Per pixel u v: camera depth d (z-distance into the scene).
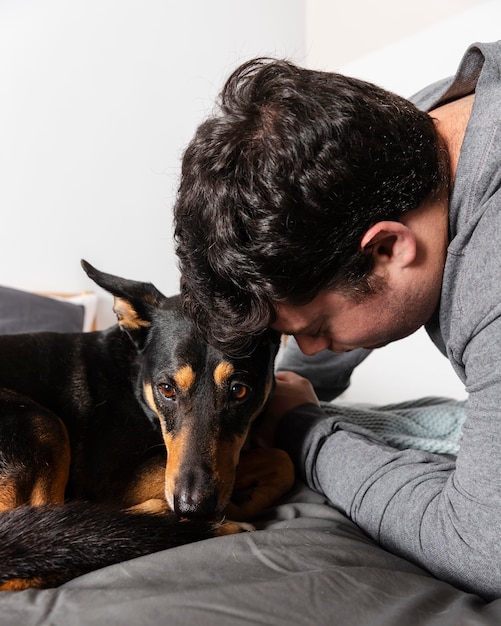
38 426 1.49
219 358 1.49
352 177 0.95
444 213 1.10
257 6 3.63
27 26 3.14
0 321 2.61
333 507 1.38
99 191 3.37
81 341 1.77
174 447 1.48
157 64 3.42
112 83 3.33
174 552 1.02
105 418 1.65
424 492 1.14
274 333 1.59
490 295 0.99
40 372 1.67
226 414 1.50
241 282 1.01
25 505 1.22
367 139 0.97
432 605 0.91
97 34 3.28
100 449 1.61
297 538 1.10
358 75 3.38
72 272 3.35
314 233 0.96
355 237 0.99
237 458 1.50
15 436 1.45
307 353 1.22
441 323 1.19
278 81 1.02
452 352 1.11
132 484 1.57
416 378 3.08
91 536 1.10
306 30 3.79
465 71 1.25
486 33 2.57
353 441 1.40
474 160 1.05
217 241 1.00
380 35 3.17
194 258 1.04
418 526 1.10
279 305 1.04
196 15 3.49
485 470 0.97
